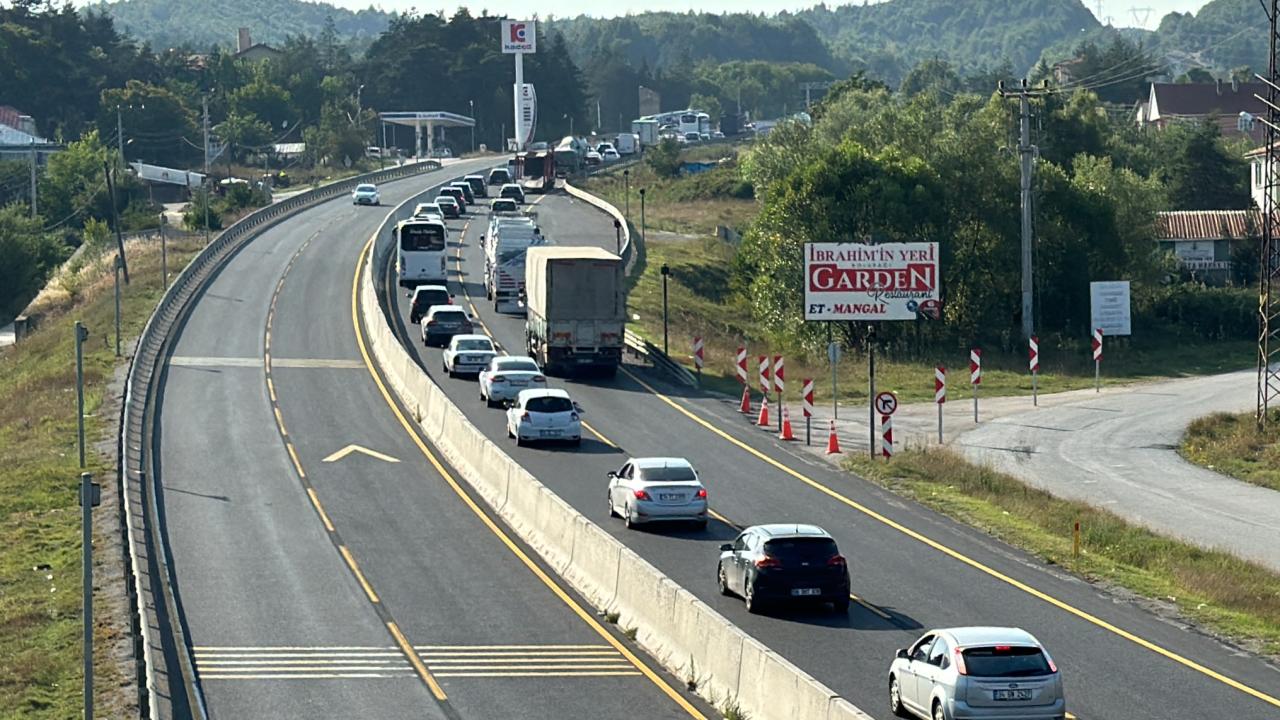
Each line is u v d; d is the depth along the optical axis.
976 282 185.00
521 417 103.81
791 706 45.69
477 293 185.25
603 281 131.88
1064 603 66.19
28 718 51.91
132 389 121.94
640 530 80.69
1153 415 127.94
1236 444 113.00
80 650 60.16
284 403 120.88
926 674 46.56
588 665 57.22
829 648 57.91
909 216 175.50
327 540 79.31
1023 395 141.12
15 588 71.69
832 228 174.62
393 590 69.12
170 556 76.06
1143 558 75.94
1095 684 53.62
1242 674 55.38
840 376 147.75
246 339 150.62
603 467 97.50
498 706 52.09
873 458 101.38
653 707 51.78
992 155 189.12
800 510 86.38
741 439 109.50
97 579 72.44
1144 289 197.38
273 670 56.81
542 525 77.56
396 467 98.62
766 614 63.41
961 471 97.38
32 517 87.00
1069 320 187.38
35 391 130.38
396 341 132.25
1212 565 74.31
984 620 62.78
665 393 129.38
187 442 106.31
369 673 56.34
